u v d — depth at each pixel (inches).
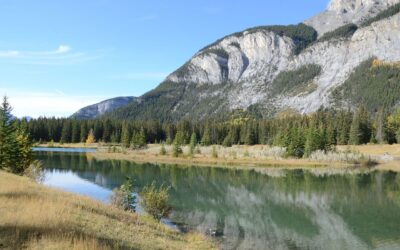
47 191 1251.8
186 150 5585.6
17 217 753.6
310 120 7623.0
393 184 2869.1
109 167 3848.4
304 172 3666.3
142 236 892.6
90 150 6540.4
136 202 1604.3
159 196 1455.5
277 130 7017.7
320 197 2345.0
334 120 7377.0
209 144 6899.6
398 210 1980.8
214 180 3061.0
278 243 1381.6
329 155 4547.2
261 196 2377.0
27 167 2299.5
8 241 617.9
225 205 2078.0
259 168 3988.7
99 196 2089.1
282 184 2883.9
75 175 3134.8
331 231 1571.1
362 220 1765.5
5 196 991.0
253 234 1489.9
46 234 680.4
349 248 1341.0
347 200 2258.9
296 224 1686.8
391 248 1346.0
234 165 4229.8
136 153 5442.9
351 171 3759.8
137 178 3053.6
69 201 1095.0
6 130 2197.3
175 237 1025.5
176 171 3631.9
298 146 4835.1
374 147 5733.3
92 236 737.6
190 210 1914.4
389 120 6515.8
